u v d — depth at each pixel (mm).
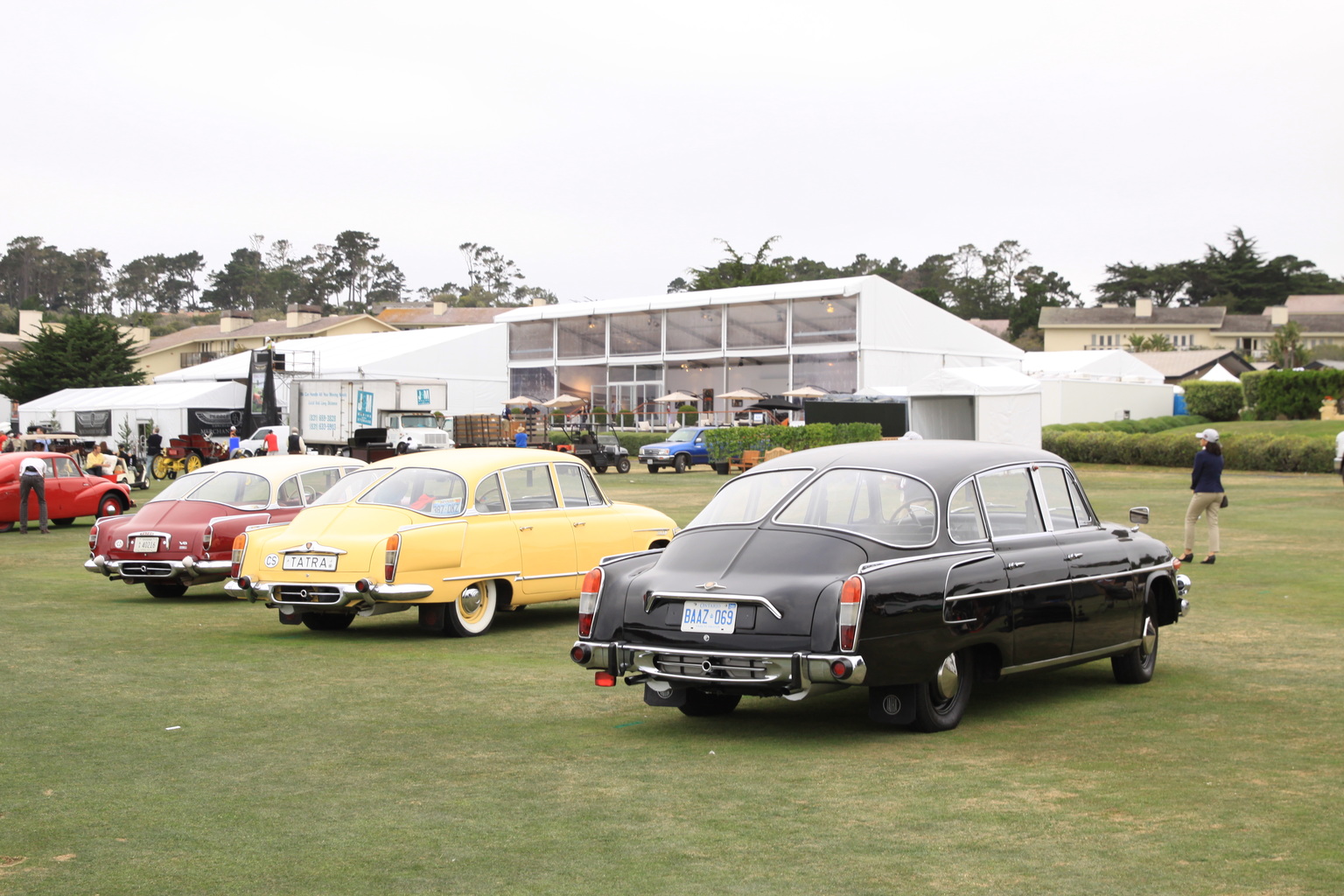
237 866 4469
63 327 81875
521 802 5316
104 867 4461
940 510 6746
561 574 10984
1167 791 5363
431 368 58125
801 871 4363
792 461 7270
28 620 11461
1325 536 18328
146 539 12734
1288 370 51781
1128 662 7945
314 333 90312
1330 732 6543
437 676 8531
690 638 6438
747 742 6508
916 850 4586
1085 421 57719
